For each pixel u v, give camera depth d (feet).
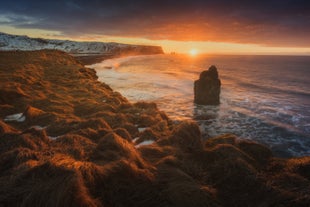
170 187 12.30
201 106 76.89
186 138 21.24
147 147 18.97
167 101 81.87
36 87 47.65
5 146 16.79
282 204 12.09
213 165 16.49
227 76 189.37
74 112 34.50
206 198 12.03
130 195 11.58
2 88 36.29
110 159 14.87
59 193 8.99
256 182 14.07
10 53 118.42
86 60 242.58
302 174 16.46
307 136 51.19
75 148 16.56
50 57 125.08
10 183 10.57
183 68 255.91
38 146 17.13
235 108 75.87
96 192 10.67
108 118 29.71
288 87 131.54
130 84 116.26
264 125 58.29
